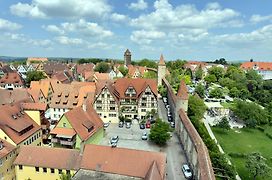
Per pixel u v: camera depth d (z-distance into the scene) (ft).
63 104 296.71
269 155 231.09
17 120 187.62
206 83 586.04
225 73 631.56
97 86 308.81
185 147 215.31
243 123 323.98
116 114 294.05
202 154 160.25
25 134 185.47
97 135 226.58
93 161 153.38
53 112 298.97
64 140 193.06
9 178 158.81
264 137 280.51
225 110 359.05
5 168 155.02
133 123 291.58
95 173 148.97
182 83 273.13
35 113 205.57
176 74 545.03
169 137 228.22
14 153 165.68
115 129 270.05
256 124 308.40
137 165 147.33
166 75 499.51
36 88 323.16
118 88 311.88
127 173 145.79
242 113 316.40
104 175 147.13
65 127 198.29
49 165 156.76
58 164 156.56
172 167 188.85
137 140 239.71
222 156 180.65
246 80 545.03
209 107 370.12
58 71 544.62
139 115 305.94
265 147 250.37
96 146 157.69
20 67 645.51
